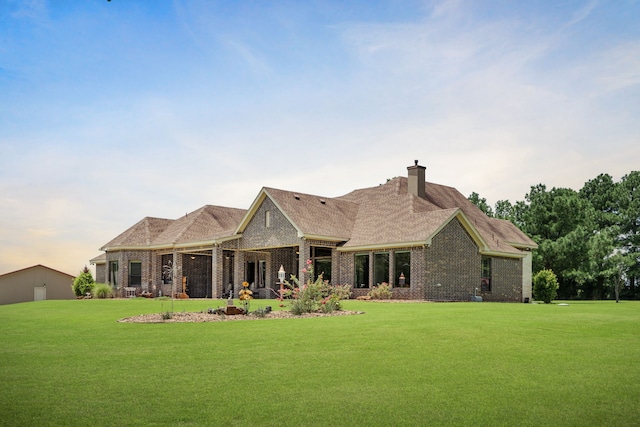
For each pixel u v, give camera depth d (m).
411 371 8.77
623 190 54.81
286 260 35.72
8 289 45.81
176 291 37.03
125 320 16.42
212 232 38.06
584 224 48.75
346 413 6.77
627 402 7.14
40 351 10.89
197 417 6.65
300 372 8.74
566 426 6.33
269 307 18.34
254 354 10.19
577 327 13.37
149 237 39.94
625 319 15.24
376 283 30.55
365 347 10.75
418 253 28.45
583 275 45.19
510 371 8.74
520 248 38.66
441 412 6.79
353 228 33.56
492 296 33.41
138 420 6.56
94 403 7.21
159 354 10.33
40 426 6.38
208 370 8.94
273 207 33.31
